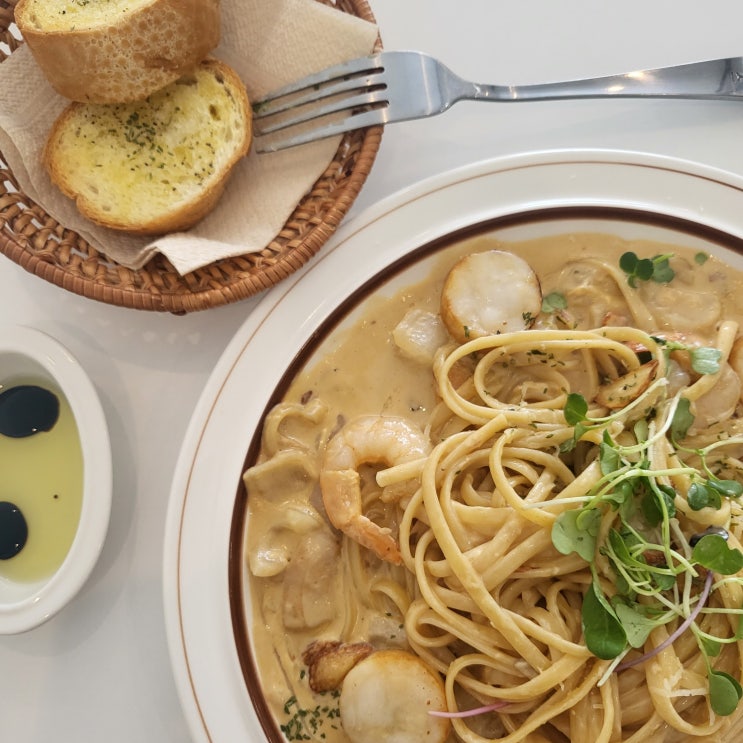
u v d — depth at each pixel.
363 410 0.40
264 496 0.39
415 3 0.43
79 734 0.40
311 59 0.41
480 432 0.39
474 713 0.37
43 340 0.39
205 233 0.41
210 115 0.41
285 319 0.40
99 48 0.38
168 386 0.42
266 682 0.38
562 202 0.40
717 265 0.40
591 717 0.37
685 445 0.39
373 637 0.39
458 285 0.40
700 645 0.36
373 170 0.43
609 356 0.40
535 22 0.43
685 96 0.41
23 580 0.40
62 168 0.40
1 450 0.41
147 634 0.40
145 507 0.41
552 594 0.38
